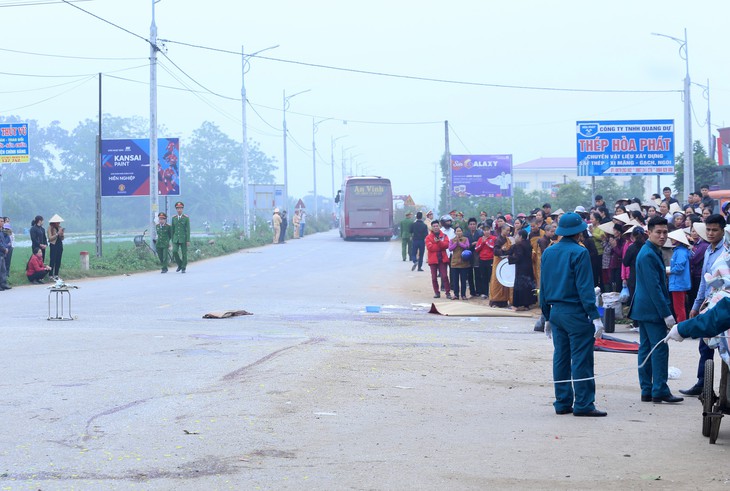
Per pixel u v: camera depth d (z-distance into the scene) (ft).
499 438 27.02
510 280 69.00
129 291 83.56
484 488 21.63
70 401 32.04
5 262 90.07
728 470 23.20
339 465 23.80
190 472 23.04
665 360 33.19
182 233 110.52
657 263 33.19
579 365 30.58
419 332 54.03
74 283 93.91
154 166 128.36
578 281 30.48
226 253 156.56
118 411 30.42
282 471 23.18
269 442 26.32
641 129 160.04
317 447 25.80
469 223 80.79
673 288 46.16
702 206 71.82
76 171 457.68
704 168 164.55
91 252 150.10
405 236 131.75
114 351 44.42
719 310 25.54
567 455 24.85
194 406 31.24
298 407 31.27
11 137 162.09
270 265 124.16
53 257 98.48
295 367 39.27
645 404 32.99
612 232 61.00
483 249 78.02
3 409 30.68
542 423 29.32
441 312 65.16
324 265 123.54
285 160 260.83
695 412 31.35
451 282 78.95
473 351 45.44
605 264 61.77
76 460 24.16
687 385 36.83
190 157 496.64
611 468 23.41
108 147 156.56
